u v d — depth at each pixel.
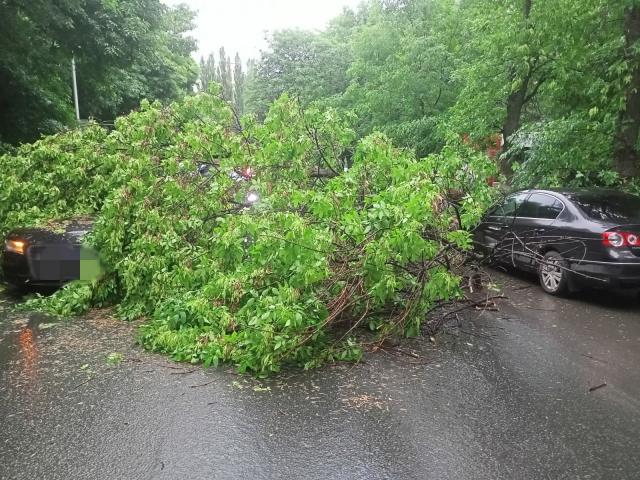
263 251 4.93
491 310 6.72
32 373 4.53
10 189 7.61
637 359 5.08
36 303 6.45
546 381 4.53
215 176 6.98
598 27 11.02
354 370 4.72
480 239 8.86
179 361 4.83
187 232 6.48
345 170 7.29
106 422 3.70
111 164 7.36
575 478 3.13
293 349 4.73
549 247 7.62
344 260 5.08
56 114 18.17
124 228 6.38
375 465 3.22
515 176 11.06
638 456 3.37
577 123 10.15
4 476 3.07
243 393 4.21
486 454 3.37
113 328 5.76
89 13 16.56
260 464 3.22
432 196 5.04
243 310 4.93
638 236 6.63
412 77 19.78
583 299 7.37
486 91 13.57
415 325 5.44
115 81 22.97
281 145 6.83
